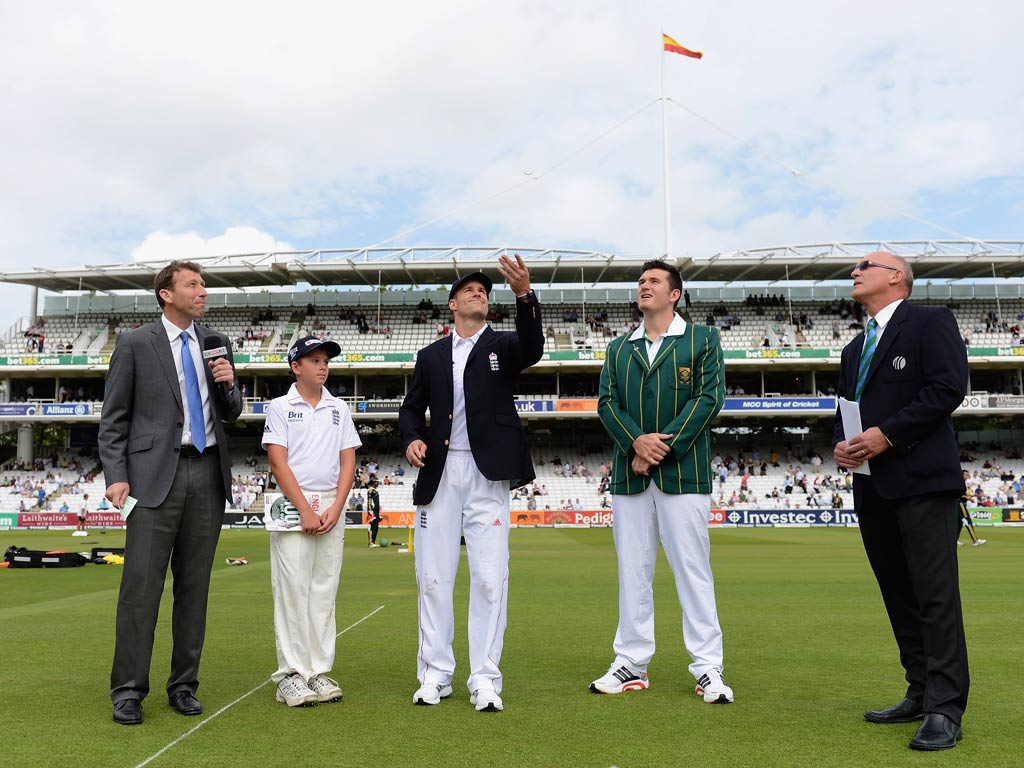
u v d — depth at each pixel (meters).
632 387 4.79
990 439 42.19
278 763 3.16
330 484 4.58
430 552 4.55
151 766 3.14
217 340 4.51
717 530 31.19
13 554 14.15
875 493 4.01
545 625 7.15
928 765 3.15
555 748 3.37
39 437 45.00
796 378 44.41
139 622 4.01
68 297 45.28
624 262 42.09
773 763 3.16
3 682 4.78
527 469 4.58
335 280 44.84
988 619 7.40
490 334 4.75
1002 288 44.44
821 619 7.50
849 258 41.75
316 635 4.42
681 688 4.60
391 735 3.59
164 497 4.15
